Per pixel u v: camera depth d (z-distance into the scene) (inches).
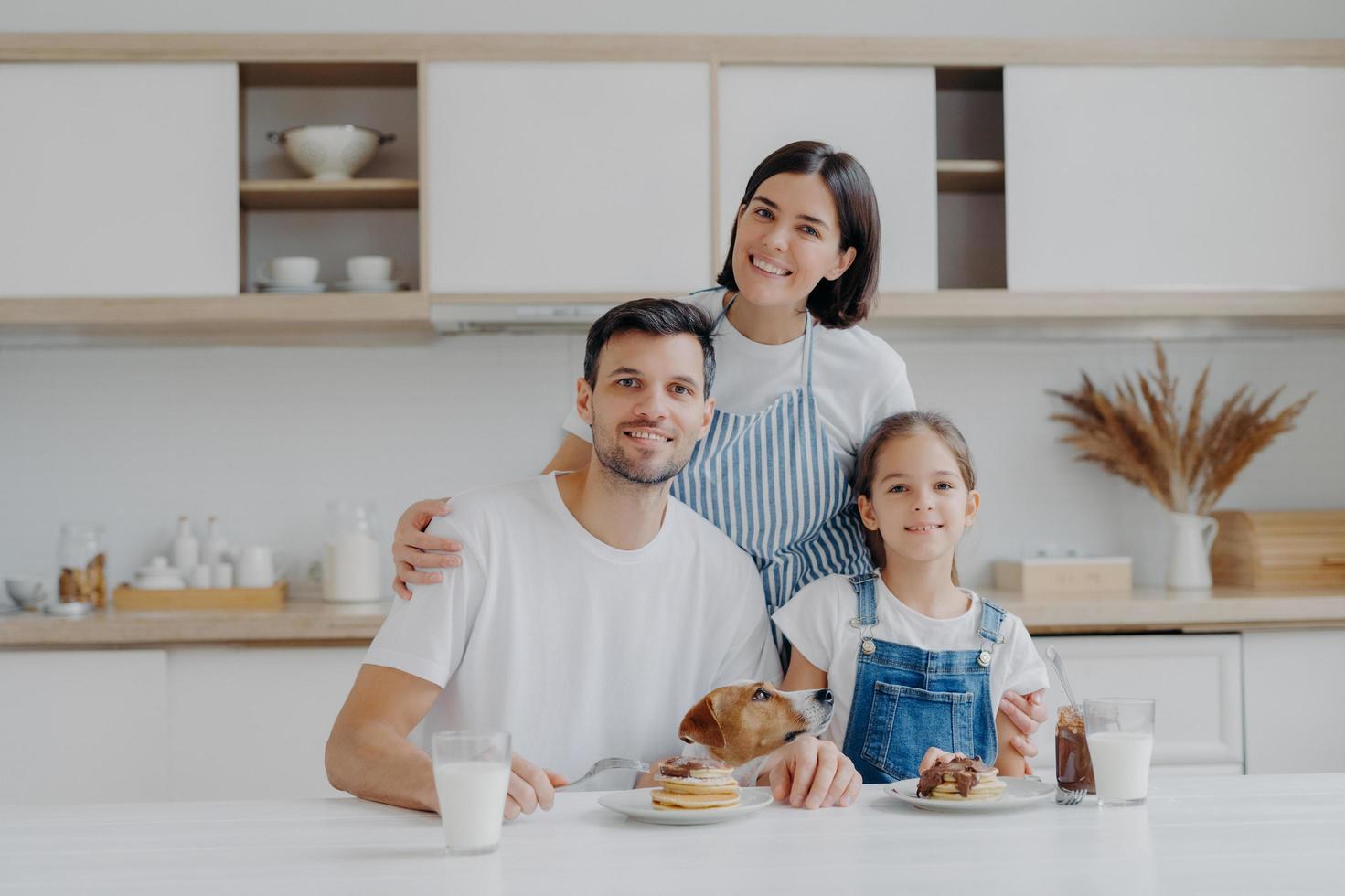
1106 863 40.1
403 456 128.3
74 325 117.8
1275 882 37.9
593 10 128.7
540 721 60.9
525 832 44.8
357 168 119.6
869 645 64.7
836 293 68.0
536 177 114.7
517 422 128.8
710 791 46.3
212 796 104.1
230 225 114.4
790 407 69.0
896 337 128.3
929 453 64.7
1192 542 123.6
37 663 103.3
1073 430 132.2
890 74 116.6
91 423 126.6
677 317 57.1
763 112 115.8
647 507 59.6
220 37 113.9
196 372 127.4
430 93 114.7
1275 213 118.5
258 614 105.7
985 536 131.1
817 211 64.1
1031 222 117.2
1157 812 47.6
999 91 129.2
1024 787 51.5
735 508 69.3
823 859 40.8
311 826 46.3
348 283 117.1
